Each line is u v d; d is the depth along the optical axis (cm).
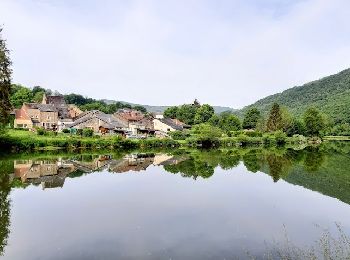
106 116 12700
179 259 1733
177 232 2152
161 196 3175
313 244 1970
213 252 1830
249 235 2117
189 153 8025
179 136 12231
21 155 6344
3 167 4825
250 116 19062
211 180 4094
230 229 2230
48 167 4966
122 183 3834
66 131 10231
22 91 17550
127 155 7175
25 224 2289
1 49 5916
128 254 1794
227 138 12069
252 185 3791
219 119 19112
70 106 15712
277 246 1930
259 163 5919
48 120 12100
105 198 3066
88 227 2234
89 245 1919
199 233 2136
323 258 1733
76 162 5662
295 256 1764
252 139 12381
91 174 4453
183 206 2812
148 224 2309
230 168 5216
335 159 6706
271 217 2531
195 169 5069
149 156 7069
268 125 15588
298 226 2325
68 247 1888
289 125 15550
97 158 6384
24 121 11638
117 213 2575
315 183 3934
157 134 13662
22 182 3769
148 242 1970
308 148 10544
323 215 2611
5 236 2056
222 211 2673
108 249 1861
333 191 3491
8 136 7231
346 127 18662
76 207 2739
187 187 3631
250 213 2628
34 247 1884
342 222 2438
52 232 2133
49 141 7631
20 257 1750
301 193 3388
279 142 12875
